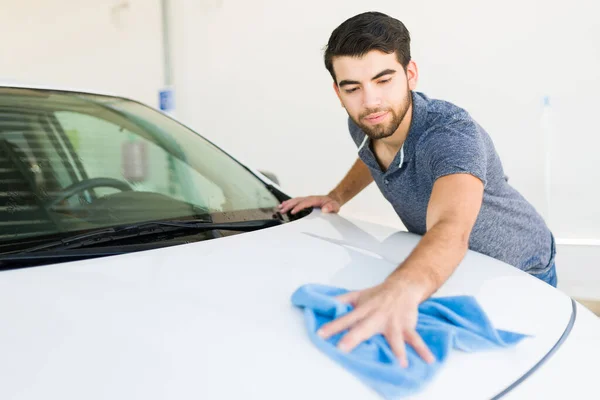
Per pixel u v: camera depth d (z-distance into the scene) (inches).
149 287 34.5
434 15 136.1
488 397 27.2
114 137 57.9
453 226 37.9
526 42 127.0
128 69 186.7
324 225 52.5
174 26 171.8
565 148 126.6
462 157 42.8
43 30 202.8
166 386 24.9
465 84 135.3
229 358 27.1
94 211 46.2
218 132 174.1
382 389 25.7
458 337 30.5
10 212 42.6
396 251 46.1
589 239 127.1
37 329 28.9
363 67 44.1
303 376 26.3
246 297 34.2
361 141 59.7
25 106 55.6
